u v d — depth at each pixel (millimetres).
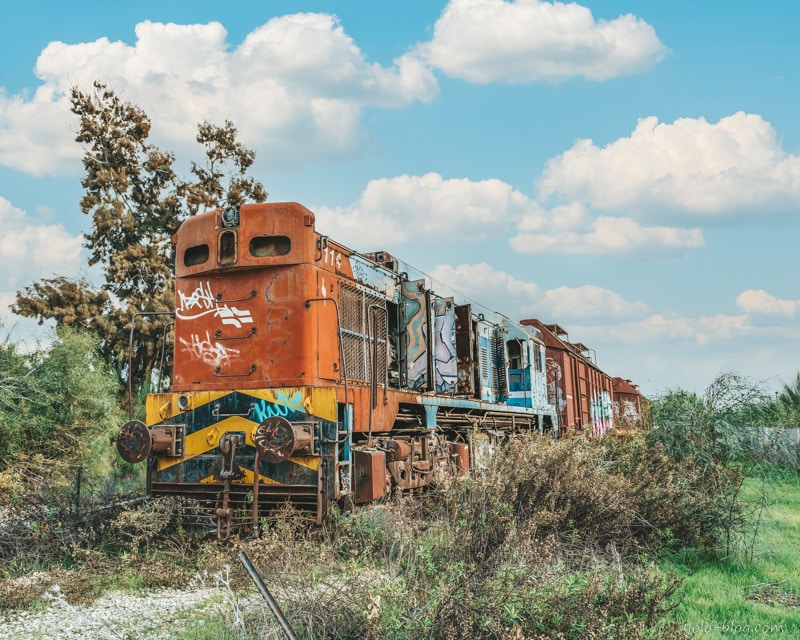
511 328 16688
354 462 8320
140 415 16609
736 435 11250
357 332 9672
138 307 17578
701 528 8430
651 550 8102
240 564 6621
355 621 4938
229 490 8039
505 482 7785
